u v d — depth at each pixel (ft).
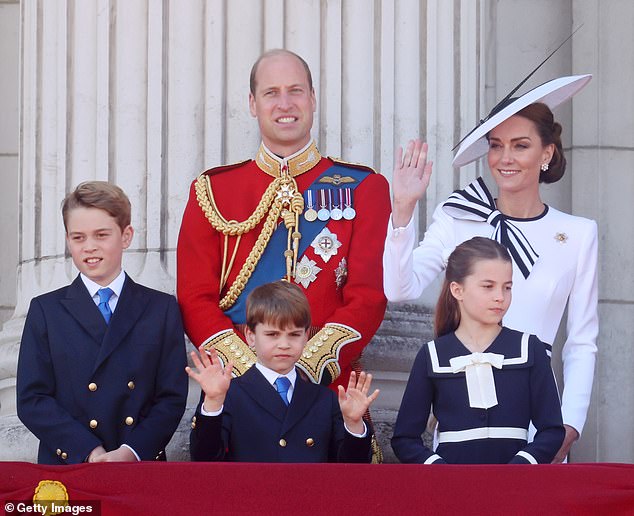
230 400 61.82
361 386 59.26
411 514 53.57
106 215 65.36
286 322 61.77
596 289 68.33
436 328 63.82
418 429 61.57
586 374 67.05
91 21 81.30
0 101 98.58
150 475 54.29
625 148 94.12
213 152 78.59
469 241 63.05
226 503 53.83
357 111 79.87
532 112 68.18
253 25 79.56
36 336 64.64
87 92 80.84
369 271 68.64
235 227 69.92
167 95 79.36
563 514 53.42
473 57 84.28
